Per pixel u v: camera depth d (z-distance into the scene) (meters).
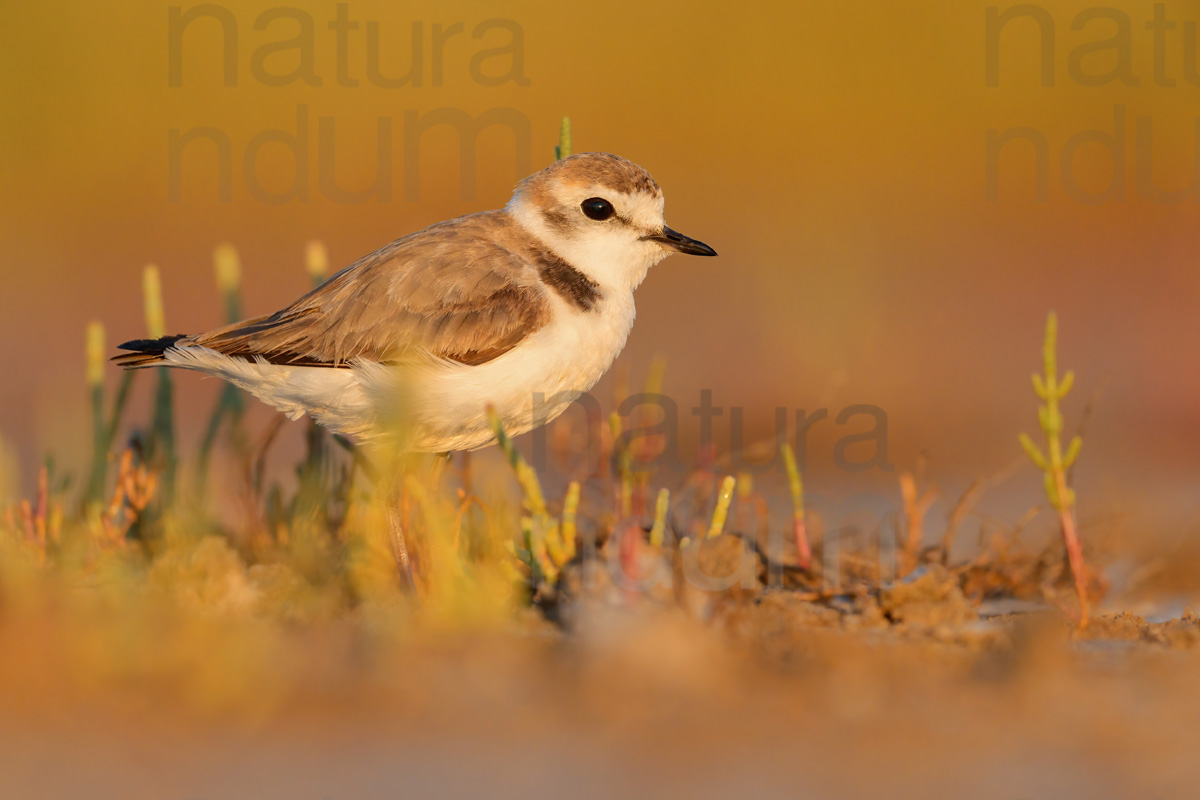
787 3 27.70
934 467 15.17
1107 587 9.87
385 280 9.28
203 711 6.25
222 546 8.45
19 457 14.22
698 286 21.69
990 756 5.79
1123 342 19.22
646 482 10.21
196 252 22.70
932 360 18.59
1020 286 21.64
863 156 26.11
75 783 5.39
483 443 9.70
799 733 6.10
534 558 8.75
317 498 10.28
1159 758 5.82
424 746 5.89
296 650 7.13
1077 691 6.80
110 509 10.04
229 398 10.66
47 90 25.14
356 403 9.29
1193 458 15.22
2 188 24.28
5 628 6.95
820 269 22.23
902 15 27.25
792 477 9.76
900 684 6.88
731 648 7.40
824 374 18.06
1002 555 10.00
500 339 9.15
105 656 6.79
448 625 7.64
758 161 25.98
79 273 21.72
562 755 5.77
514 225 9.86
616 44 27.19
